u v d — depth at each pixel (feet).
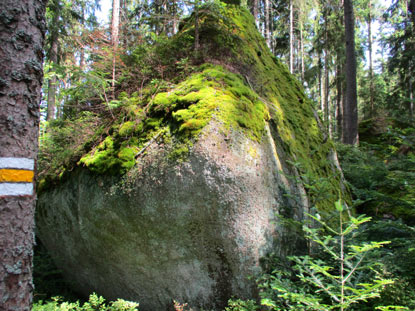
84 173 11.12
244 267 8.89
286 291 7.79
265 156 10.19
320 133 17.62
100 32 13.78
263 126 10.84
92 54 14.49
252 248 8.94
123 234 9.83
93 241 10.83
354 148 25.90
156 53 13.29
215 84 10.31
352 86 30.96
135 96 12.14
